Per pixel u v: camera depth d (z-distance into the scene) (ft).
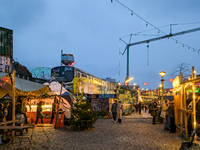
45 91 36.01
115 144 23.07
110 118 58.23
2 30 41.96
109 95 63.57
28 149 20.53
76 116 33.99
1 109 25.05
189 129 28.02
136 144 23.06
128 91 118.73
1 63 40.93
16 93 33.12
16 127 20.35
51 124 40.88
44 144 22.84
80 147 21.58
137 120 52.24
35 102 47.70
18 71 54.08
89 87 76.64
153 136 28.14
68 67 66.54
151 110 43.37
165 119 34.19
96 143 23.57
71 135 28.84
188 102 33.94
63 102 41.65
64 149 20.66
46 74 71.41
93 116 35.24
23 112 31.37
